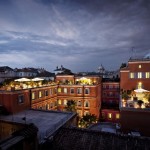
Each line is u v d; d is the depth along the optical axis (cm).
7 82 3419
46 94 3847
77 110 4172
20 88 3039
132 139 1366
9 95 2644
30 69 8544
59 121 2123
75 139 1456
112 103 5122
